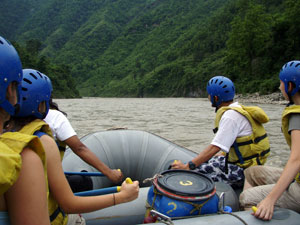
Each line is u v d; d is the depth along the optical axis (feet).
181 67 299.99
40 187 2.59
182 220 4.17
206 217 4.27
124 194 3.93
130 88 358.23
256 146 6.62
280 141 21.02
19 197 2.48
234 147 6.68
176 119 38.19
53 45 620.49
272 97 108.58
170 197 4.41
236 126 6.41
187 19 486.38
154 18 579.48
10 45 2.60
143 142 9.86
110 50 530.68
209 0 510.58
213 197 4.57
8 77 2.48
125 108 66.69
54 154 3.60
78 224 4.71
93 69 488.85
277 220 4.30
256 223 4.20
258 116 6.57
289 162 4.51
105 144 9.56
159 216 4.24
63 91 235.20
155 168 9.29
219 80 7.23
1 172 2.23
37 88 3.99
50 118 5.58
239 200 5.91
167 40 456.04
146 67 397.19
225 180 6.90
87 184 6.69
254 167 6.37
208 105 82.94
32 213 2.52
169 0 614.34
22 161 2.54
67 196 3.63
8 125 3.91
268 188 5.49
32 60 229.66
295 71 4.93
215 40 295.48
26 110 3.90
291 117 4.78
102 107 71.77
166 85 314.35
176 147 9.67
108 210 5.58
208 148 6.31
